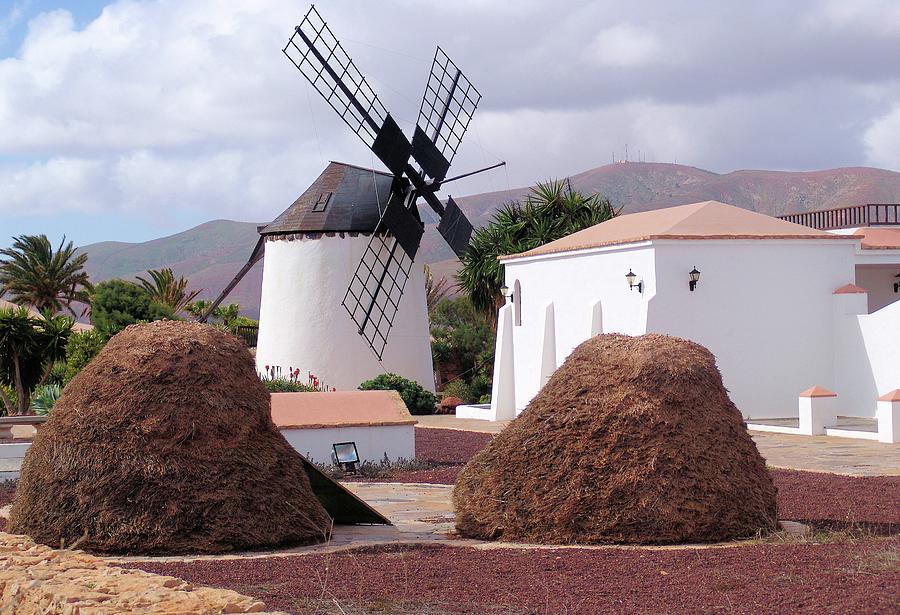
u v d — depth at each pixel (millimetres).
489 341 50156
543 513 10977
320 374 39875
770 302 26781
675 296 26031
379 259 39969
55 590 7141
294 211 41281
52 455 10922
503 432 11891
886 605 7227
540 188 47062
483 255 46469
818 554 9453
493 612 7570
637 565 9312
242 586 8539
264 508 10898
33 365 32625
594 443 11078
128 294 44375
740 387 26500
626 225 30406
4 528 12109
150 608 6566
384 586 8562
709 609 7457
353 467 19062
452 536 11758
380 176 41344
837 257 27344
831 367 27328
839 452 20109
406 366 40594
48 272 63094
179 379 11188
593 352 11844
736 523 10867
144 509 10555
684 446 10977
